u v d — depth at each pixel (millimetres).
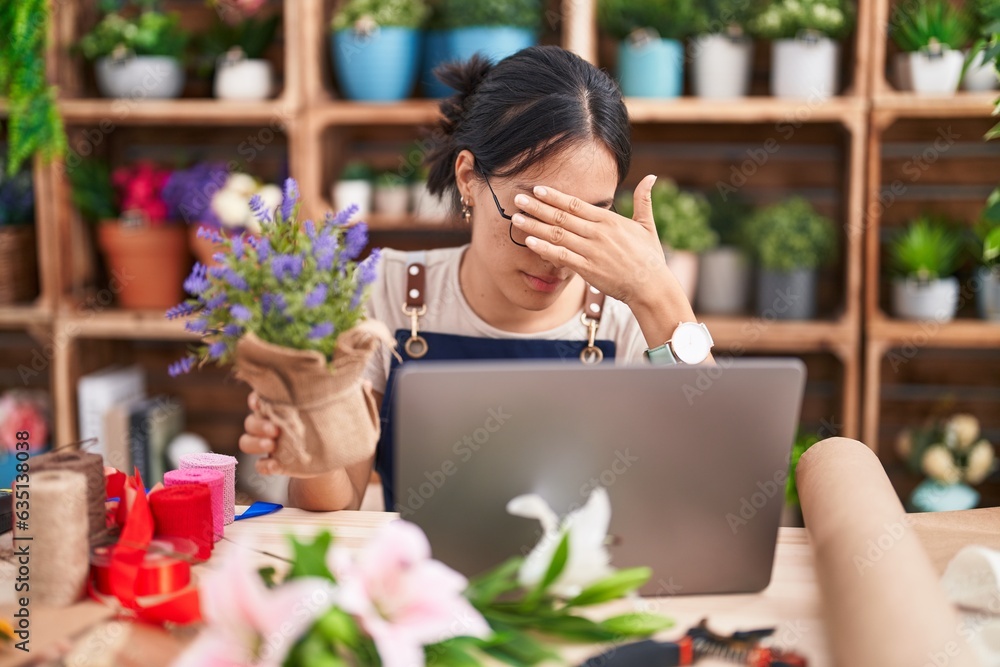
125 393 2740
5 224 2674
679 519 911
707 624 873
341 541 1085
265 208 1019
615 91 1367
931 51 2389
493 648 789
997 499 2748
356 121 2547
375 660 726
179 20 2754
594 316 1538
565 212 1302
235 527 1133
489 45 2430
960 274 2646
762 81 2727
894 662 697
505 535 884
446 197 1665
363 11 2510
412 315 1556
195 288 962
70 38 2648
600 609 896
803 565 1030
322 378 978
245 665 707
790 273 2504
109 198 2650
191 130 2879
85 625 862
